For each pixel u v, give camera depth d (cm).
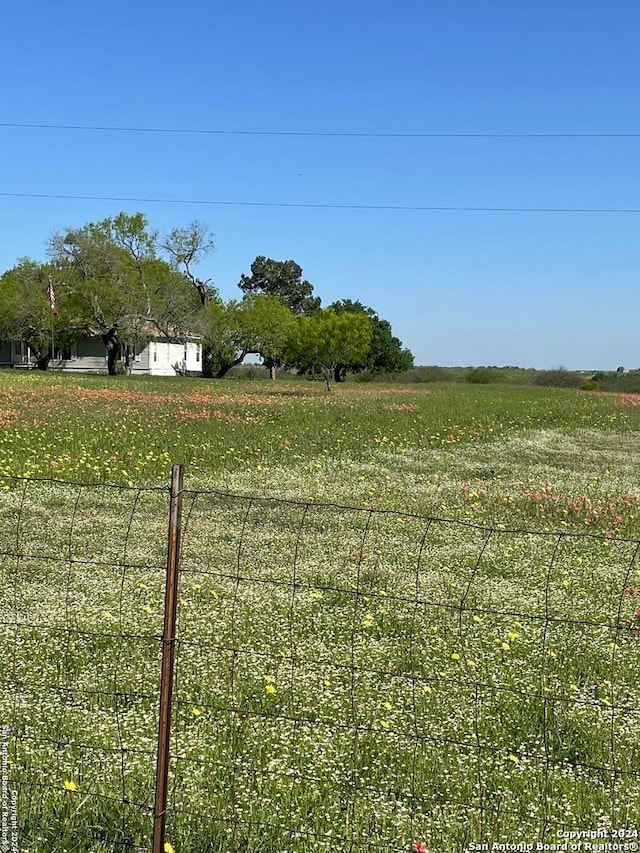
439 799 514
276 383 6894
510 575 1055
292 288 12938
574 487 1789
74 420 2639
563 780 533
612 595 952
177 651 739
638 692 676
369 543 1211
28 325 7681
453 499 1620
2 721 602
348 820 484
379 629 827
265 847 460
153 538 1219
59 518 1330
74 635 785
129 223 7669
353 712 590
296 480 1795
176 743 558
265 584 975
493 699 658
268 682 649
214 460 2005
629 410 3962
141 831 470
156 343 8519
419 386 6869
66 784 484
